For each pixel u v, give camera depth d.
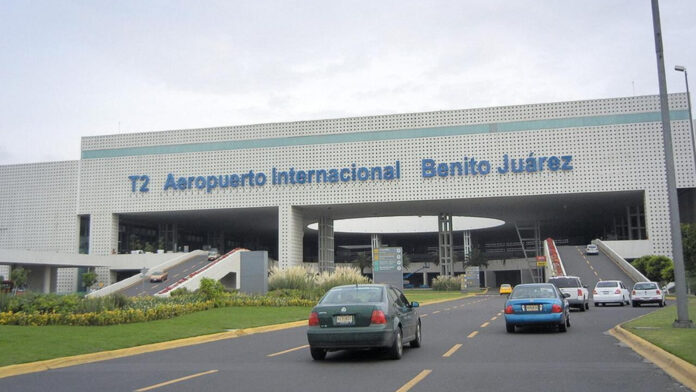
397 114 82.69
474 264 116.19
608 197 81.50
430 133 81.50
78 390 10.12
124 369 12.72
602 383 9.70
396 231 117.81
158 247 101.38
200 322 24.47
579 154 77.38
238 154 85.94
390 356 13.01
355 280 43.47
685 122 75.25
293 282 42.59
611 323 22.66
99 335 18.72
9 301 24.08
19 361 13.27
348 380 10.42
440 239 94.44
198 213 90.62
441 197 80.19
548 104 78.94
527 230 123.44
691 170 74.31
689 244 48.12
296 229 86.56
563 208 92.50
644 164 75.69
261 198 84.50
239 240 134.00
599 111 77.56
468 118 80.75
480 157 79.81
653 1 19.25
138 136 89.19
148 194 87.81
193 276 62.78
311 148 84.19
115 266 86.50
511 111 79.75
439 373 10.96
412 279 139.62
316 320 12.84
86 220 93.38
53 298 24.78
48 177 91.38
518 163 78.69
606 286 38.00
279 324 24.94
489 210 94.31
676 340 14.02
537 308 18.69
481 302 49.62
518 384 9.71
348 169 82.75
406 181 81.31
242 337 20.52
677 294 17.84
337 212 93.31
